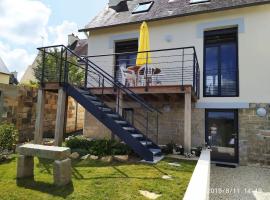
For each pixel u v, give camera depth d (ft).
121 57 32.40
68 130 39.52
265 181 18.60
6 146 19.89
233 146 25.34
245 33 25.48
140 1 35.47
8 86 28.30
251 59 25.11
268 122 24.02
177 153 22.02
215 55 27.37
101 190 11.89
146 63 23.56
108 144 21.66
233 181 18.57
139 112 29.22
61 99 23.34
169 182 13.15
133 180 13.46
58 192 11.69
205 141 26.12
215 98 26.12
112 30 32.19
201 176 11.56
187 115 20.97
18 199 10.89
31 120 31.22
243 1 25.76
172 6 30.63
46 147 13.79
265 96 24.32
